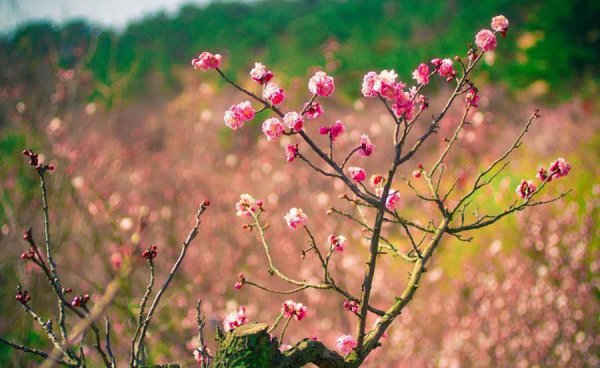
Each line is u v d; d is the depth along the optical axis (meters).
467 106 2.29
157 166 13.27
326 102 18.08
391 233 9.13
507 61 19.97
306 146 11.33
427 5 40.53
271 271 2.32
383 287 7.04
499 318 6.55
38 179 4.56
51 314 4.34
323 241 7.43
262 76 2.05
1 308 4.03
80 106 6.66
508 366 5.90
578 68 18.64
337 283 6.45
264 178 11.70
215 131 16.73
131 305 3.50
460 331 6.51
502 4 27.58
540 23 20.20
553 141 11.25
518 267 7.27
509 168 10.23
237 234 8.45
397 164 2.04
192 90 20.70
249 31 46.91
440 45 26.91
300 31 44.44
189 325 4.86
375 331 2.17
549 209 8.32
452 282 7.51
